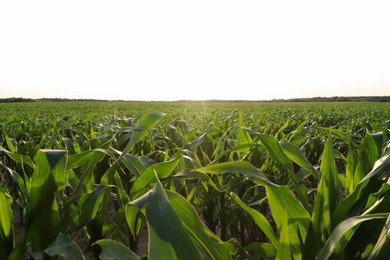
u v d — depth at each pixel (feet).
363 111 59.16
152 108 86.53
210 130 10.23
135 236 6.82
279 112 52.49
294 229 4.64
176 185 7.56
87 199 5.52
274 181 9.95
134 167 7.21
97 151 6.59
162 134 15.85
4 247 4.60
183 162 8.22
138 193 6.16
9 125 20.66
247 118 25.79
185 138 12.85
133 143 7.30
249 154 9.61
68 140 9.84
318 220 4.53
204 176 6.26
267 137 5.94
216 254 4.09
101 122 17.63
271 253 5.51
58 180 4.92
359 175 6.03
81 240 11.27
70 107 95.55
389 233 3.50
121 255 4.02
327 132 11.14
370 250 4.52
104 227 6.77
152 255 2.83
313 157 17.04
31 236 4.90
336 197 5.06
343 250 4.30
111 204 15.57
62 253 4.25
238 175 8.95
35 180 4.83
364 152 6.29
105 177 6.57
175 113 12.79
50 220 4.97
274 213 4.91
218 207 9.18
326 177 5.08
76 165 6.28
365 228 4.48
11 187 15.93
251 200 8.76
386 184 4.45
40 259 4.30
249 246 5.53
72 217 5.40
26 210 5.41
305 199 5.73
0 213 4.65
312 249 4.48
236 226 9.78
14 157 7.26
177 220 3.06
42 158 4.79
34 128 20.65
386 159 4.85
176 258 2.85
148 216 3.08
